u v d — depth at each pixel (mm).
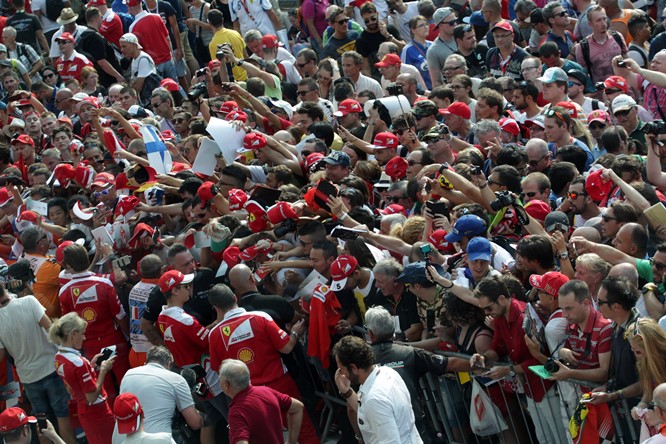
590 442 24281
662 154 34281
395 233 32250
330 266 31172
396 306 30000
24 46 63906
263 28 62812
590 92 46375
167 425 29953
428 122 40125
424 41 53906
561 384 25828
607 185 30828
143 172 41781
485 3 51500
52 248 41812
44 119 52969
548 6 50906
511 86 43938
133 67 59281
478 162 34938
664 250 25766
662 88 40594
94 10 62375
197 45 66625
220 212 36688
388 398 24453
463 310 27531
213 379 32000
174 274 32094
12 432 28781
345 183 34875
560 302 25047
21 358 34875
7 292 35125
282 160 39719
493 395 27531
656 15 56938
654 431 22625
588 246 27500
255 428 27484
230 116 39906
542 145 34781
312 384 33219
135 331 34875
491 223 30672
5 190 45094
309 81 47438
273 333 30547
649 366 22828
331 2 65688
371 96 46656
